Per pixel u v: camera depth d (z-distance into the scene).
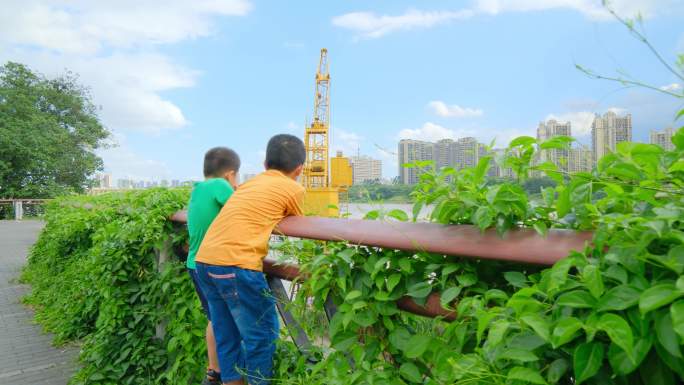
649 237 0.88
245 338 2.19
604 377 0.94
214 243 2.23
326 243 1.87
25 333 5.65
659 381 0.87
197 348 3.27
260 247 2.15
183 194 3.94
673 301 0.81
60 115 40.38
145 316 3.77
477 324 1.20
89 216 5.58
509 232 1.20
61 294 6.22
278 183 2.24
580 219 1.08
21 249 13.87
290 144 2.35
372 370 1.57
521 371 0.95
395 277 1.51
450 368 1.22
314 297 1.88
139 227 3.67
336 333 1.74
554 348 0.91
